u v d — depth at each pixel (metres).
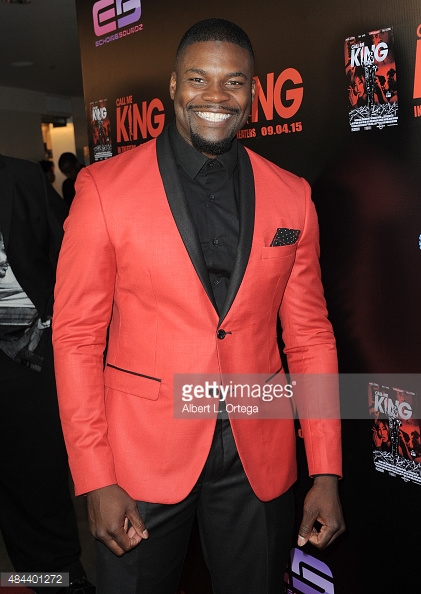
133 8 2.05
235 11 1.75
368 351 1.61
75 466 1.20
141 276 1.21
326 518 1.28
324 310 1.38
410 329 1.51
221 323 1.22
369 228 1.55
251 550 1.33
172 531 1.29
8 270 1.85
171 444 1.24
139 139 2.13
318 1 1.56
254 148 1.79
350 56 1.52
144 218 1.20
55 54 6.93
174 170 1.24
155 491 1.24
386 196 1.50
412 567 1.59
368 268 1.57
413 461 1.55
